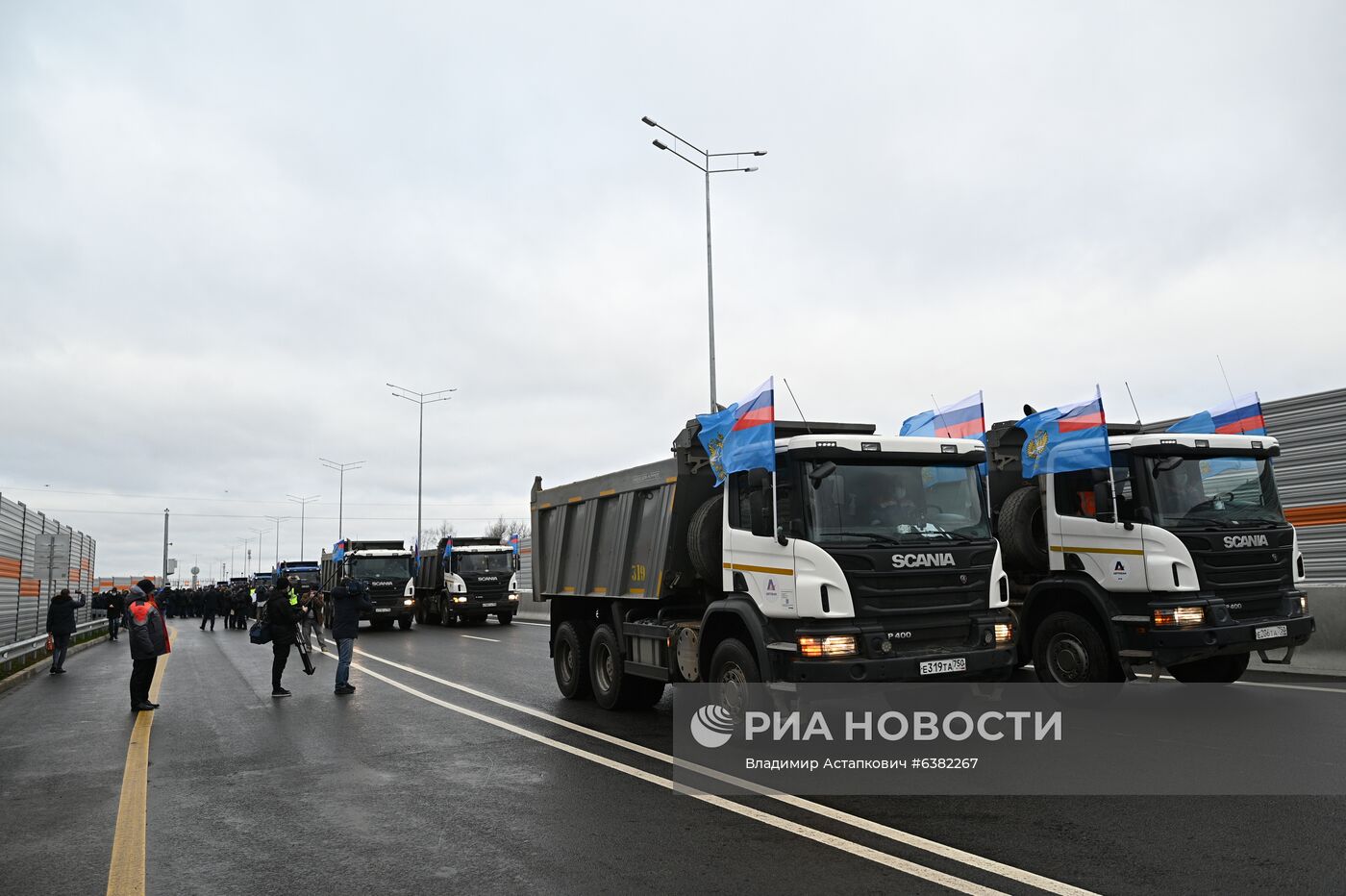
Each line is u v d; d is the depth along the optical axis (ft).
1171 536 29.25
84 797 23.44
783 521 25.64
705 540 29.48
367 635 88.79
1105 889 14.76
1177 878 15.20
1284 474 44.86
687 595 32.32
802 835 18.29
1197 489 30.42
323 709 37.32
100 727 34.94
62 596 59.67
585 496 38.45
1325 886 14.65
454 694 41.01
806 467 25.48
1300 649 40.01
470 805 21.49
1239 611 29.71
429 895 15.66
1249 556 30.12
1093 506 31.55
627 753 27.07
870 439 26.20
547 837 18.75
